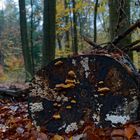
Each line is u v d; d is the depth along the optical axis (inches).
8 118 79.0
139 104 60.9
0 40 678.5
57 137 61.7
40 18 470.3
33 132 63.8
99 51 70.2
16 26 756.6
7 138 66.0
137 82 61.7
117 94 62.3
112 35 136.5
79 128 63.0
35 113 67.6
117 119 61.9
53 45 192.9
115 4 133.9
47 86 66.9
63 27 330.0
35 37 542.6
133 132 55.1
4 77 340.2
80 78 64.9
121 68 61.9
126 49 82.7
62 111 65.8
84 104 64.5
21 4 284.4
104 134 57.7
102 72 63.4
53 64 66.3
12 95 107.0
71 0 311.7
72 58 65.2
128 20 111.6
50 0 190.4
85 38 89.0
